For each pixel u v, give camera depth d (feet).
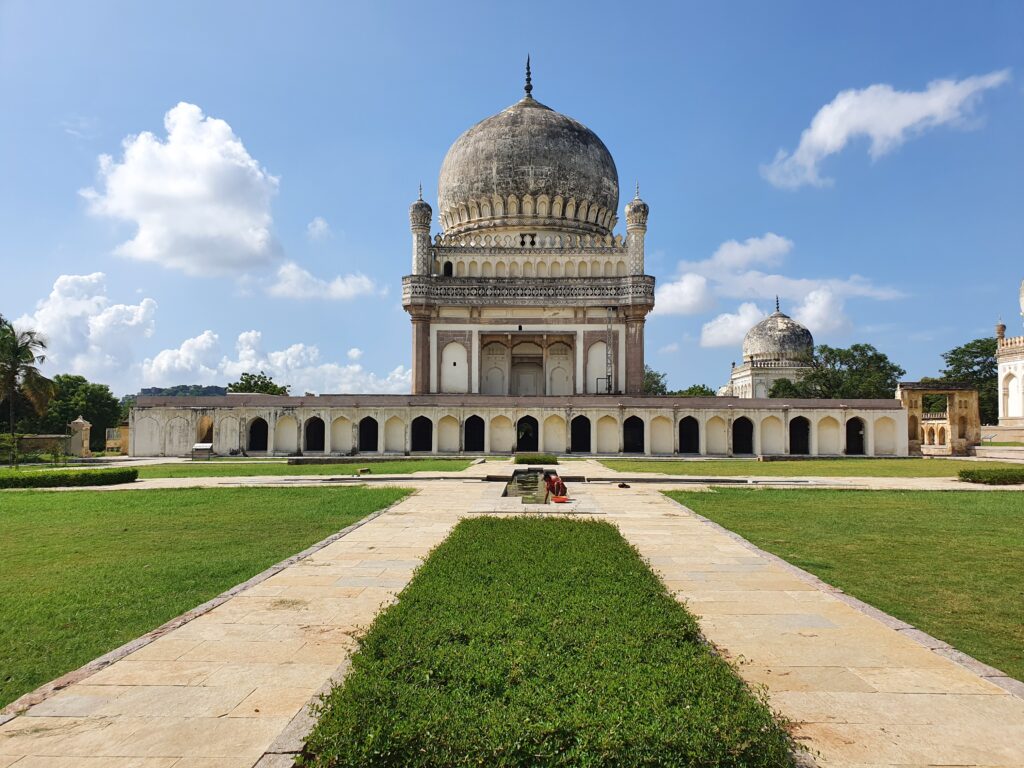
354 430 150.30
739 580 31.09
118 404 226.17
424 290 165.37
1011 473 78.07
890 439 151.64
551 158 175.83
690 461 129.80
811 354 248.32
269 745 15.87
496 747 13.85
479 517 47.55
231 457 146.61
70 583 32.30
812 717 17.40
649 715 14.88
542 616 21.93
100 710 17.84
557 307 166.81
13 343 153.17
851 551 39.68
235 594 28.89
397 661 17.80
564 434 151.33
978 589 31.32
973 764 15.25
